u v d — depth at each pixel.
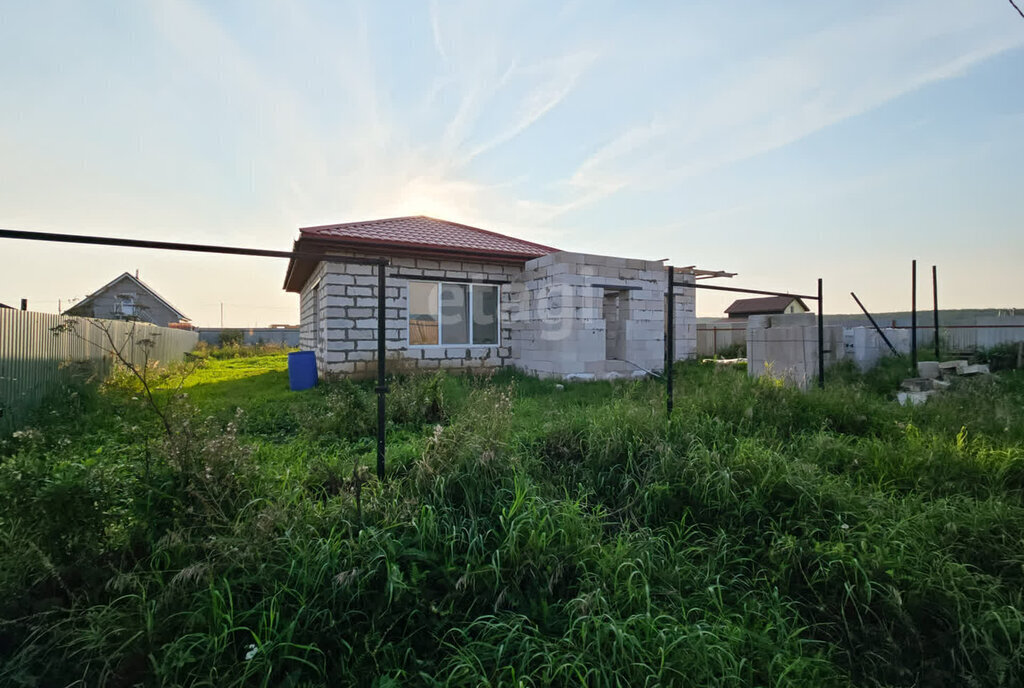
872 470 3.82
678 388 6.25
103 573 2.20
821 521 2.96
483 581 2.36
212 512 2.41
